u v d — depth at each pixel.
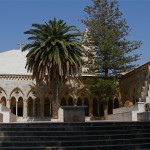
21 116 51.16
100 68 47.41
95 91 47.91
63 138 15.50
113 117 39.12
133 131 17.06
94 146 14.82
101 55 47.34
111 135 16.08
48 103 51.94
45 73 42.59
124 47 46.88
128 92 47.25
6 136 15.41
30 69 43.59
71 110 22.95
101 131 16.44
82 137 15.66
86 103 51.38
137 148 15.32
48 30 43.06
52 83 43.16
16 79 49.59
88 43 47.94
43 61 41.97
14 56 54.34
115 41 46.84
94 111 51.91
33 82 49.91
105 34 47.34
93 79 47.56
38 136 15.49
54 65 42.12
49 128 16.31
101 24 47.91
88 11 48.22
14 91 49.41
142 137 16.64
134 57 46.75
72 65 42.94
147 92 35.91
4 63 53.06
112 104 51.06
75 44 42.72
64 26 43.41
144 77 40.69
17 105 49.38
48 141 15.06
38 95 49.75
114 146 14.99
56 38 42.97
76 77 50.09
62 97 50.28
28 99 50.00
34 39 43.16
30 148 14.35
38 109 51.16
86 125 17.03
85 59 49.03
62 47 42.56
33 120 48.44
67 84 50.31
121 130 16.89
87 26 47.88
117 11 47.72
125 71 48.00
